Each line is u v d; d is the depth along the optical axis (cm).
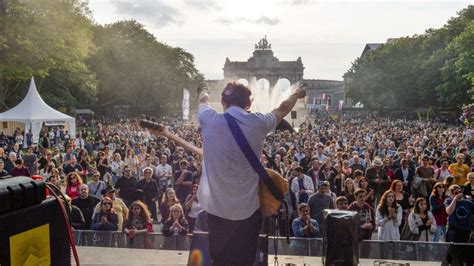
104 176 1875
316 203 1233
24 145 3697
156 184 1532
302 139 3394
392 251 611
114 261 568
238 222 338
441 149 2741
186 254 602
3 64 4216
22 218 270
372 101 11325
